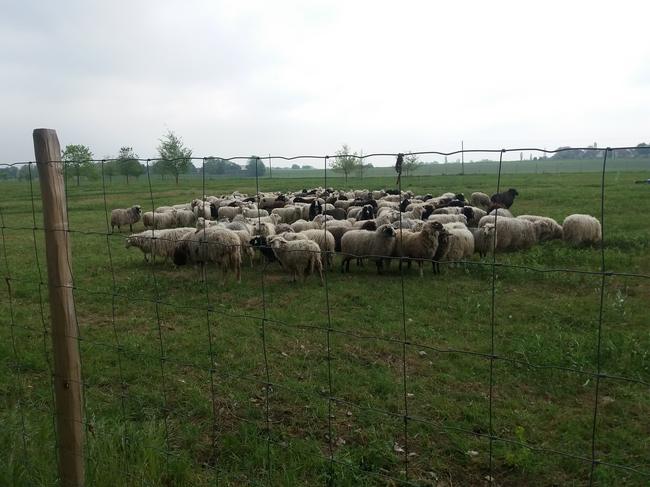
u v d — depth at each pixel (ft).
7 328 28.37
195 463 15.42
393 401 19.24
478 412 18.22
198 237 39.27
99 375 21.80
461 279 38.29
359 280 39.27
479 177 193.77
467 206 65.62
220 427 17.63
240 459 15.46
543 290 34.06
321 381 21.15
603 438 16.53
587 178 166.30
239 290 36.83
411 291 34.94
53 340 13.58
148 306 32.53
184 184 196.85
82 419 14.25
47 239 13.28
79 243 61.93
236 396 19.75
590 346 23.67
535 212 81.20
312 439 16.80
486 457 15.69
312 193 99.66
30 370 22.59
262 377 21.67
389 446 16.14
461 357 23.25
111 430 15.97
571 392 19.77
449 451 16.12
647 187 116.47
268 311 31.22
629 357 22.27
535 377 20.99
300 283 38.65
